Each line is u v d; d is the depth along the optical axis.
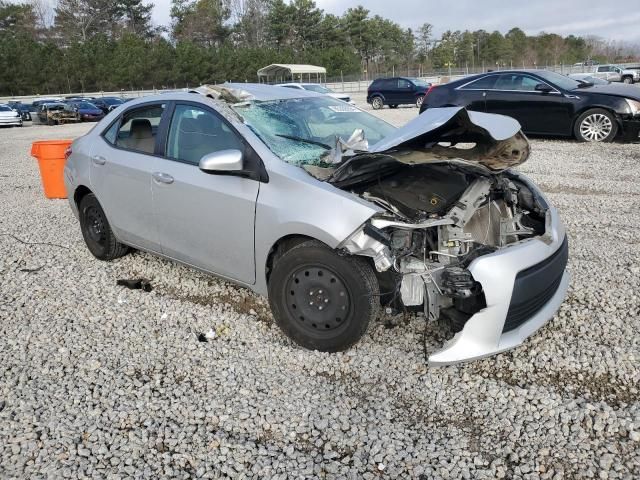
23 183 10.23
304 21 87.75
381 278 3.54
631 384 3.33
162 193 4.44
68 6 86.75
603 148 10.84
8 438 3.00
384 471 2.74
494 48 92.19
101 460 2.84
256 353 3.77
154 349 3.87
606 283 4.65
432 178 3.90
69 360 3.76
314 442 2.95
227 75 68.69
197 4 90.88
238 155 3.75
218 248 4.15
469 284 3.25
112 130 5.14
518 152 3.78
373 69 84.81
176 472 2.75
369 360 3.62
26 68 59.00
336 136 4.45
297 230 3.57
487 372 3.50
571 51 91.06
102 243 5.41
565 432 2.95
